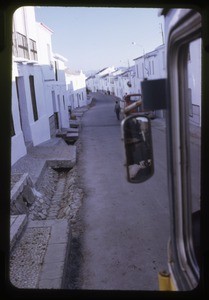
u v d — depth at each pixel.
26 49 13.24
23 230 6.04
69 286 4.80
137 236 5.89
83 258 5.51
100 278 4.91
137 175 2.04
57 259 4.99
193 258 2.29
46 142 15.49
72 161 11.81
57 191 10.30
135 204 7.05
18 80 12.98
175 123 2.17
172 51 2.05
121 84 37.03
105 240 5.97
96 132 17.92
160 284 2.43
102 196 8.03
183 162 2.24
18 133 11.52
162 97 2.10
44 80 16.98
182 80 2.12
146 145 2.07
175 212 2.30
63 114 21.97
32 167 10.55
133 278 4.77
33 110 14.91
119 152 12.59
